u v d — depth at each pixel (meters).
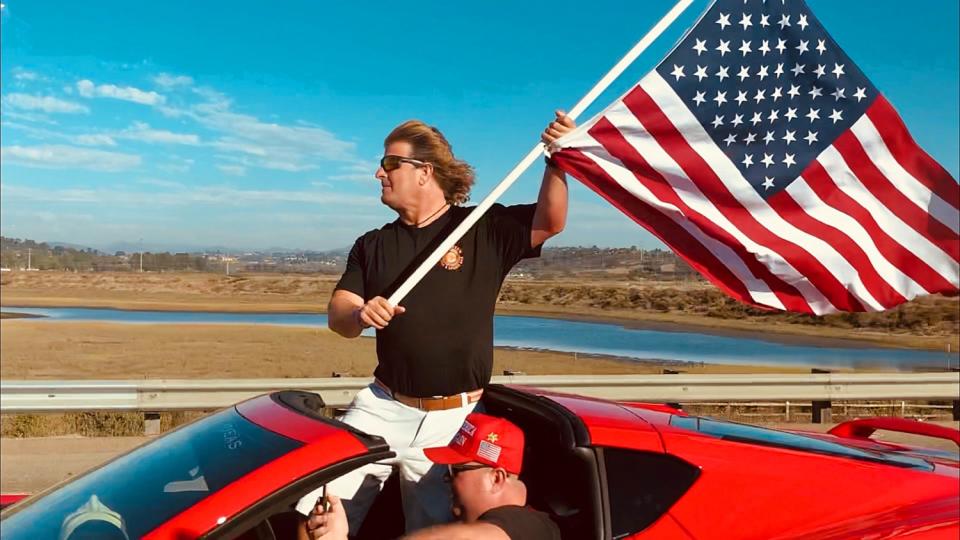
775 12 3.75
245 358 22.44
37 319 48.44
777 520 2.82
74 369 19.78
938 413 12.45
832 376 9.69
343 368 19.44
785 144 3.76
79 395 8.23
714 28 3.73
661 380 9.36
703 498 2.81
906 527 2.79
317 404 3.11
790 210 3.76
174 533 2.20
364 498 3.00
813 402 9.89
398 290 3.03
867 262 3.75
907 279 3.81
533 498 2.96
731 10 3.74
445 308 3.15
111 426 9.49
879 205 3.80
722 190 3.68
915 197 3.80
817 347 27.45
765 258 3.68
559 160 3.49
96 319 48.22
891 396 9.78
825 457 3.06
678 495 2.81
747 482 2.87
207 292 97.12
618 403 3.50
